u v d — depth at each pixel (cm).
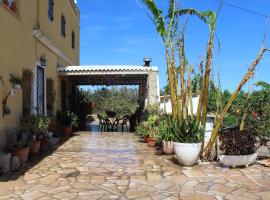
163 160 895
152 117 1196
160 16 870
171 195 582
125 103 2658
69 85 1759
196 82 932
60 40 1555
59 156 956
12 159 762
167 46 879
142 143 1245
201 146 843
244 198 566
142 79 1758
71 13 1880
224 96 1014
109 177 707
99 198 565
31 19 1080
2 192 600
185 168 793
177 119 853
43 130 1021
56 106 1459
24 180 680
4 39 841
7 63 861
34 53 1116
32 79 1083
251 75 807
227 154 807
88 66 1487
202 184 653
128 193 593
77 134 1573
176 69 883
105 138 1409
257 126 873
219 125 847
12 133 888
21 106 968
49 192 599
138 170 773
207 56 830
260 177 707
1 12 820
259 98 920
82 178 698
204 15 845
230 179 690
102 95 2759
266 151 984
